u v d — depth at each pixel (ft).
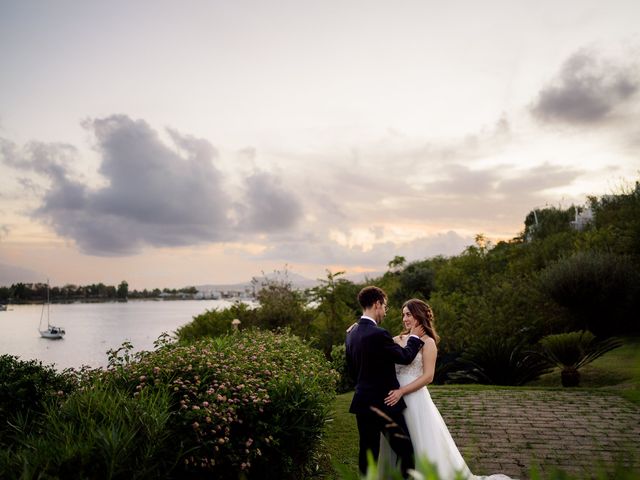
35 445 10.88
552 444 19.62
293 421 15.65
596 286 46.03
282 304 59.11
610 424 22.20
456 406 26.84
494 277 63.77
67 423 11.68
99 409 11.98
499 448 19.40
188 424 13.37
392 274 107.34
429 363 13.52
